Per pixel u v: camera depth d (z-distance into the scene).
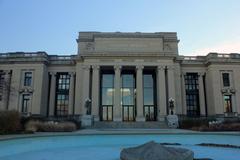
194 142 19.14
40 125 27.17
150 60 46.00
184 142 19.20
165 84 45.56
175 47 50.38
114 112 43.38
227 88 47.72
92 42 49.91
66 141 18.05
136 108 45.19
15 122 21.78
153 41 48.75
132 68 47.28
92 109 43.69
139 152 9.81
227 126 29.84
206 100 49.81
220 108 46.81
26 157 12.26
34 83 47.06
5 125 20.62
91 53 45.66
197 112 49.69
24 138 15.44
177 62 48.66
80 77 47.69
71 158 11.98
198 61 50.72
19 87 47.09
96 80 45.00
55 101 49.44
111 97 47.88
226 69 48.69
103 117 46.72
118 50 47.97
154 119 46.91
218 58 48.66
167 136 20.16
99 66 45.66
